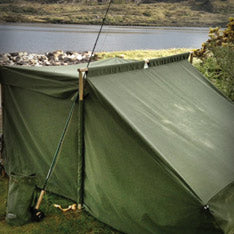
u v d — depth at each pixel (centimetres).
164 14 13050
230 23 937
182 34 6612
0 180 426
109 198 330
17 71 390
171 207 284
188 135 347
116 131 316
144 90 379
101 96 316
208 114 414
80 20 11125
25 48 2902
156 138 312
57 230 330
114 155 320
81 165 351
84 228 334
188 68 508
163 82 422
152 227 302
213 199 277
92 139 336
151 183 295
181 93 425
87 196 357
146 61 425
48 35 4825
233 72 745
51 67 437
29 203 338
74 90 340
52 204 372
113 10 11919
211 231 271
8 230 327
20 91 402
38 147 395
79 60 1591
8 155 434
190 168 298
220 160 331
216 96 480
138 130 300
